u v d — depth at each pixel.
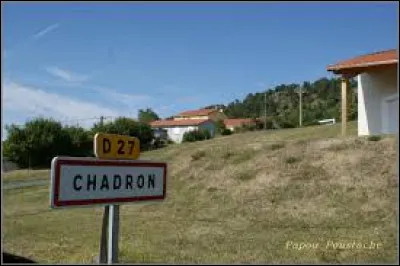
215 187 13.24
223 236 8.98
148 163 5.46
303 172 12.88
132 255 7.12
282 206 11.15
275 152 14.86
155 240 8.63
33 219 9.39
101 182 4.82
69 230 9.15
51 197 4.30
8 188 9.91
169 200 12.61
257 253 7.44
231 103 65.31
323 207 10.67
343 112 14.47
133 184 5.23
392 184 10.96
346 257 6.88
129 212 11.60
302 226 9.56
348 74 10.32
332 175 12.30
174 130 57.75
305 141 15.34
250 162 14.55
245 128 45.44
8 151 21.22
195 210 11.58
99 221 9.98
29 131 21.78
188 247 8.06
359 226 9.22
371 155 12.65
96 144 4.81
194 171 14.91
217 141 21.88
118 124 28.67
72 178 4.51
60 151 22.92
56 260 6.75
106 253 5.12
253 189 12.55
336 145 13.93
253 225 9.94
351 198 10.84
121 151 5.14
